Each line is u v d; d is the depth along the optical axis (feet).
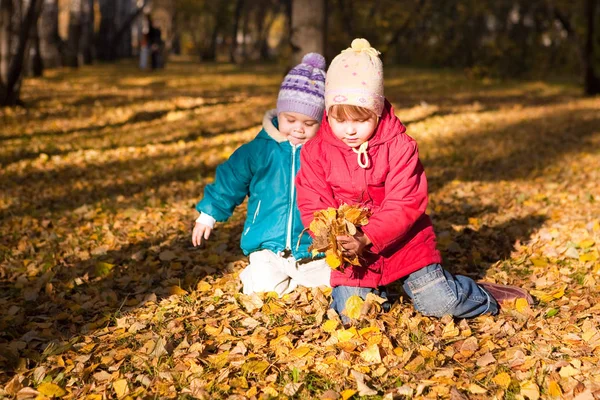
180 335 11.69
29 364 10.99
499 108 54.24
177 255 16.85
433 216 20.43
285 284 13.28
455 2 123.13
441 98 63.26
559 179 26.50
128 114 48.80
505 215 20.30
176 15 178.60
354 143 11.22
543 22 108.37
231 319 12.30
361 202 11.64
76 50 106.63
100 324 12.58
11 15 50.49
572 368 9.77
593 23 67.36
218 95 64.39
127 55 176.55
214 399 9.45
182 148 35.27
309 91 12.25
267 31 184.65
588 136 38.50
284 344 11.01
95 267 15.81
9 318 13.10
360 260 11.66
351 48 11.05
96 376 10.29
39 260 17.19
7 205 23.34
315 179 11.64
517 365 10.09
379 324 11.27
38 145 35.68
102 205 22.99
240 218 20.33
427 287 11.66
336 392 9.46
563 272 14.73
